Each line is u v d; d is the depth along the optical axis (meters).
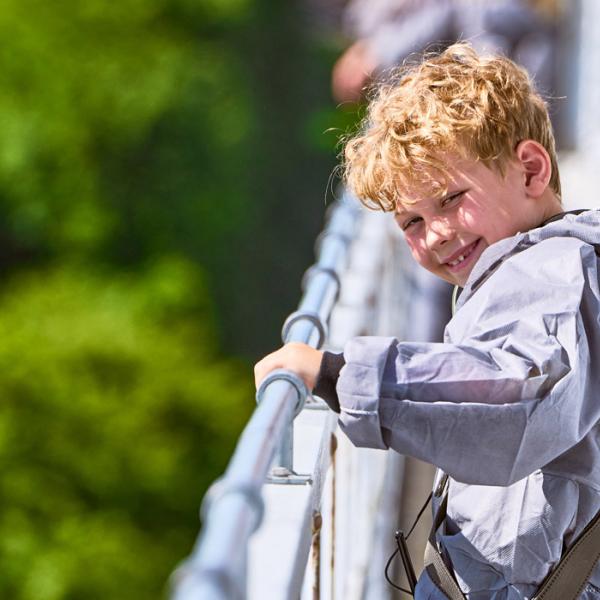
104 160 81.19
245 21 82.00
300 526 5.93
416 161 6.73
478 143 6.76
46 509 63.44
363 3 19.73
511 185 6.86
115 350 67.06
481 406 5.91
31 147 80.56
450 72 6.99
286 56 82.50
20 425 64.25
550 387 5.95
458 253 6.87
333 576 8.23
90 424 64.62
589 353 6.15
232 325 79.31
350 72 19.69
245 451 4.82
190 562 3.98
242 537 4.19
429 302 16.09
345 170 7.73
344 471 9.23
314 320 7.09
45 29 81.00
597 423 6.50
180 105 80.69
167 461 64.81
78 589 61.25
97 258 80.44
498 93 6.90
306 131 81.62
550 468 6.55
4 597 61.19
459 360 5.97
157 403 66.56
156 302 76.12
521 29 18.05
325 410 7.83
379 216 16.17
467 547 6.77
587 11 30.62
